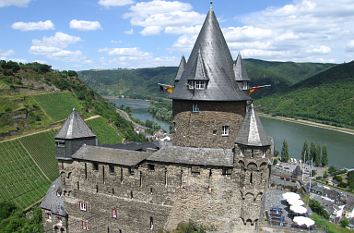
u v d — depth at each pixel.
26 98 178.25
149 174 53.94
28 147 126.38
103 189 57.59
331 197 126.25
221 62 53.28
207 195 51.41
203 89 51.78
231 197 50.47
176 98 53.25
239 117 53.41
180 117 53.88
